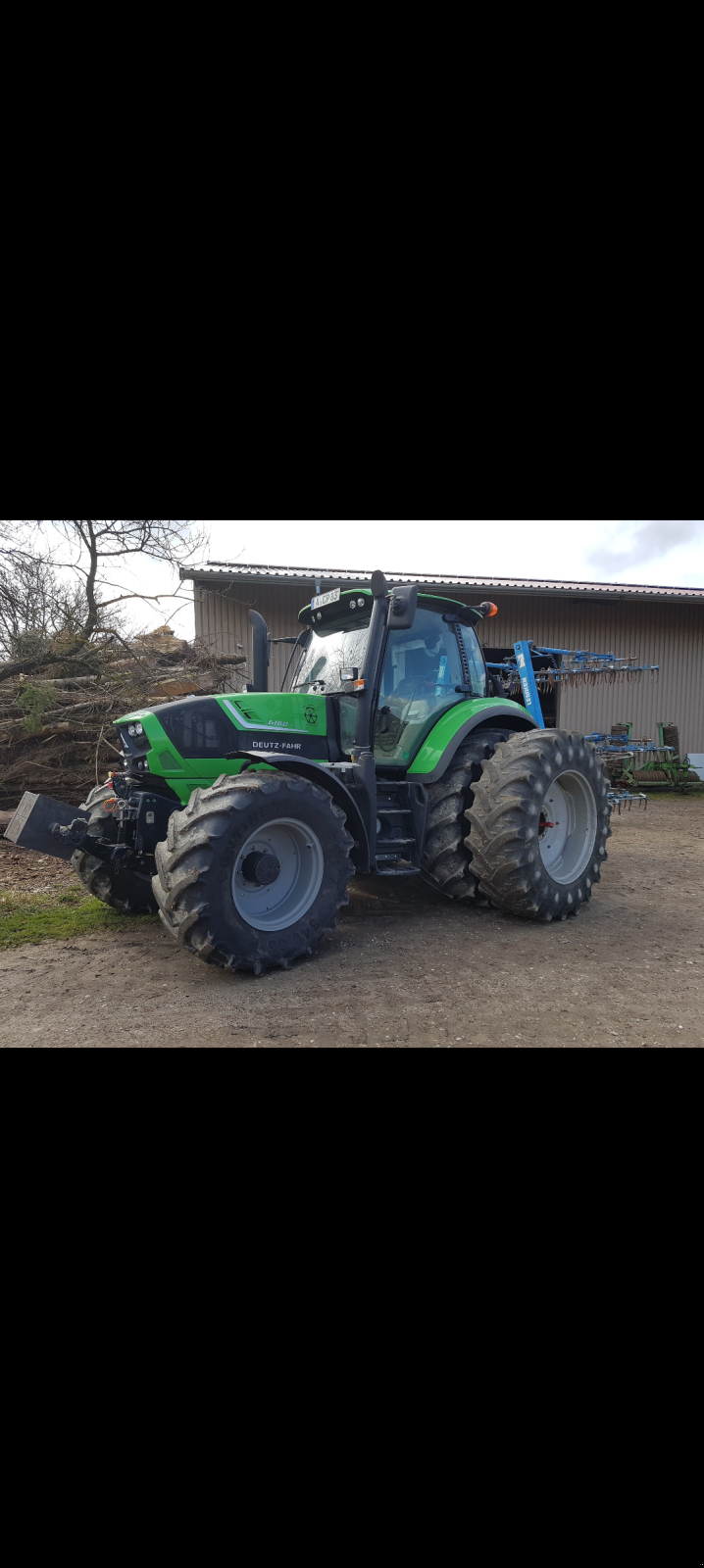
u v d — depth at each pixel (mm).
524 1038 2996
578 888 5039
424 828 4836
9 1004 3432
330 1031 3072
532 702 8164
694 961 4031
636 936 4551
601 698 14492
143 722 4316
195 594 12141
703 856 7469
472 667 5559
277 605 12422
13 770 7309
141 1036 3039
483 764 4840
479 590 12922
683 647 14836
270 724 4602
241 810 3637
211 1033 3062
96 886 4938
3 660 8391
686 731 14914
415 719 5102
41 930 4734
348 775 4547
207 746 4391
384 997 3480
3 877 6148
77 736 7566
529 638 14016
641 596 13508
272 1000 3457
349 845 4102
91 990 3627
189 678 8266
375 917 4980
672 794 12797
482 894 4918
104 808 4406
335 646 5176
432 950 4246
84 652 8328
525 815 4625
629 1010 3305
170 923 3652
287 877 4066
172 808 4441
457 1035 3023
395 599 4492
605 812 5277
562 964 3973
